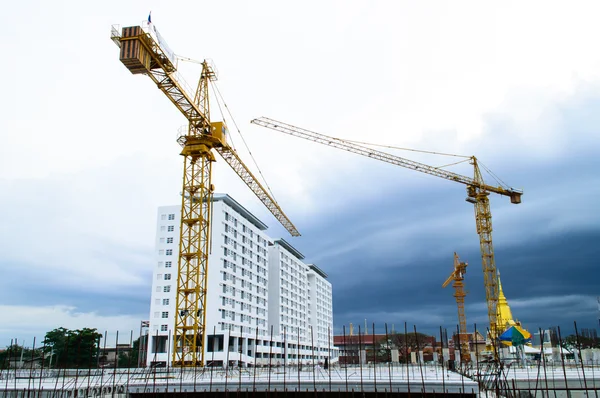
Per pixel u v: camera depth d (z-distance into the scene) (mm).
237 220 147875
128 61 84250
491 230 140500
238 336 140250
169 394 49031
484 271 136375
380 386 45188
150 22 85188
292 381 48875
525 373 58875
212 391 48781
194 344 94688
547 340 113562
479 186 143500
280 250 185375
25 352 119312
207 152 103250
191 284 126875
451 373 59906
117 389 49156
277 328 174875
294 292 199375
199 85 106188
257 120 148250
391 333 177875
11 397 47812
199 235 100938
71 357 118750
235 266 143000
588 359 78938
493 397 46906
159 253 133375
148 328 135500
